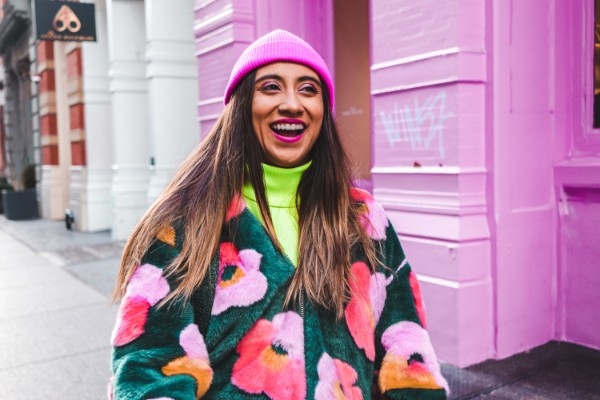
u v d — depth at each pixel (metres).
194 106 8.73
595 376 3.48
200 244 1.23
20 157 22.36
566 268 3.98
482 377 3.49
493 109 3.65
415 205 3.92
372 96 4.30
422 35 3.81
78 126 12.46
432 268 3.82
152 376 1.11
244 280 1.23
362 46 5.08
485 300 3.75
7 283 7.16
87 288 6.75
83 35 10.30
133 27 10.23
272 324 1.22
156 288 1.20
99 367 4.22
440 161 3.75
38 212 16.78
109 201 12.42
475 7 3.62
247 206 1.33
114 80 10.20
